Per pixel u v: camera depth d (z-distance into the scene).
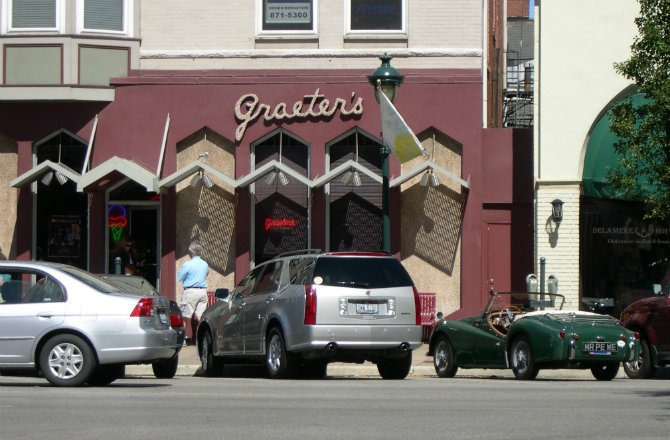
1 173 25.50
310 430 9.59
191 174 24.36
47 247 25.45
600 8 23.95
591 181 23.83
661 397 12.96
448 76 24.59
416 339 16.50
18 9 24.88
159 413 10.87
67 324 14.16
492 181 24.72
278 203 25.00
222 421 10.23
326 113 24.69
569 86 24.02
